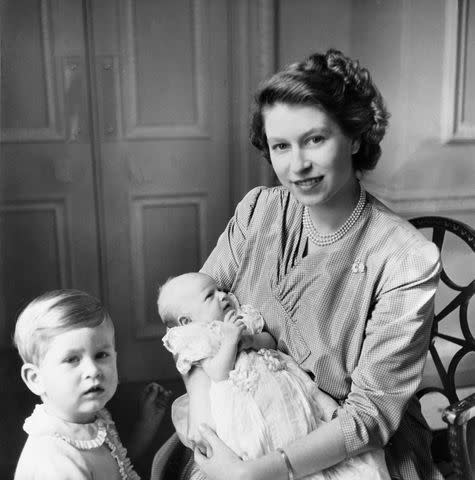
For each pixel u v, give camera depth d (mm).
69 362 1272
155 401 1839
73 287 2895
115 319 2959
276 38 2850
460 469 1322
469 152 2754
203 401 1396
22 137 2754
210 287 1550
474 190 2783
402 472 1423
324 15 2867
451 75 2676
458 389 2797
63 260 2869
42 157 2785
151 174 2889
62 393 1271
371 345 1352
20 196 2791
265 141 1451
